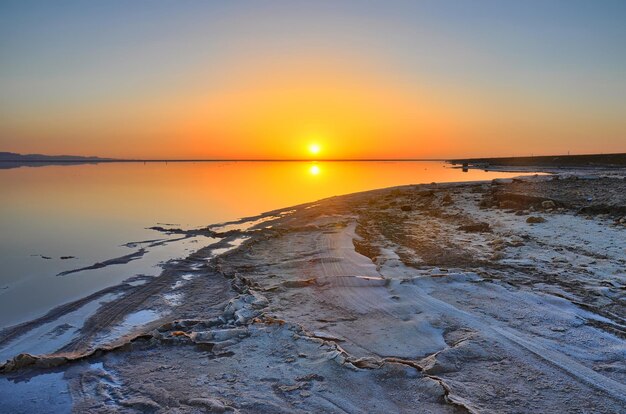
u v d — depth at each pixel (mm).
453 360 5945
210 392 5320
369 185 40844
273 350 6398
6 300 9430
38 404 5203
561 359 5898
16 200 27641
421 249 12797
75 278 11000
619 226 13641
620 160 69375
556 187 25453
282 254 12805
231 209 23125
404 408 4918
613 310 7562
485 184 33906
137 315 8508
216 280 10586
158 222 19156
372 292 8953
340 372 5684
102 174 63750
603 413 4707
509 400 4996
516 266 10461
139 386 5539
